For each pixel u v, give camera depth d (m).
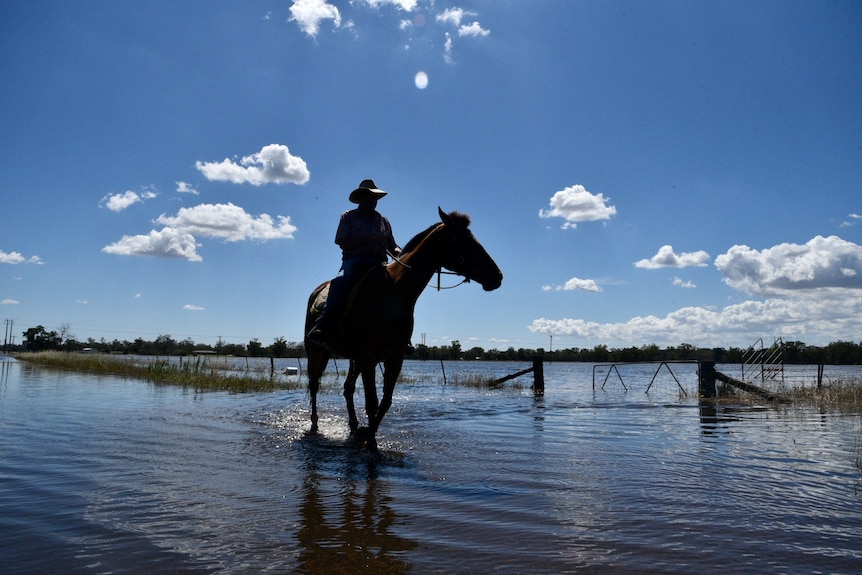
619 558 3.37
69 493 4.66
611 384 25.12
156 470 5.54
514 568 3.21
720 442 7.52
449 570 3.17
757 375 21.59
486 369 53.75
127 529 3.80
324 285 8.88
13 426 8.26
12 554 3.32
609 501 4.58
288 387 17.58
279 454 6.44
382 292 6.80
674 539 3.70
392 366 6.93
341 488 4.95
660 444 7.35
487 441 7.54
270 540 3.62
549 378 35.25
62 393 14.09
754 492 4.88
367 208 7.40
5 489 4.77
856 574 3.15
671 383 25.67
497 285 6.81
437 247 6.89
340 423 9.23
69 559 3.26
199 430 8.10
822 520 4.11
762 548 3.55
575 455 6.54
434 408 12.22
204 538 3.65
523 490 4.92
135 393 14.27
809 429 8.86
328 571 3.14
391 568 3.19
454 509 4.33
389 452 6.66
